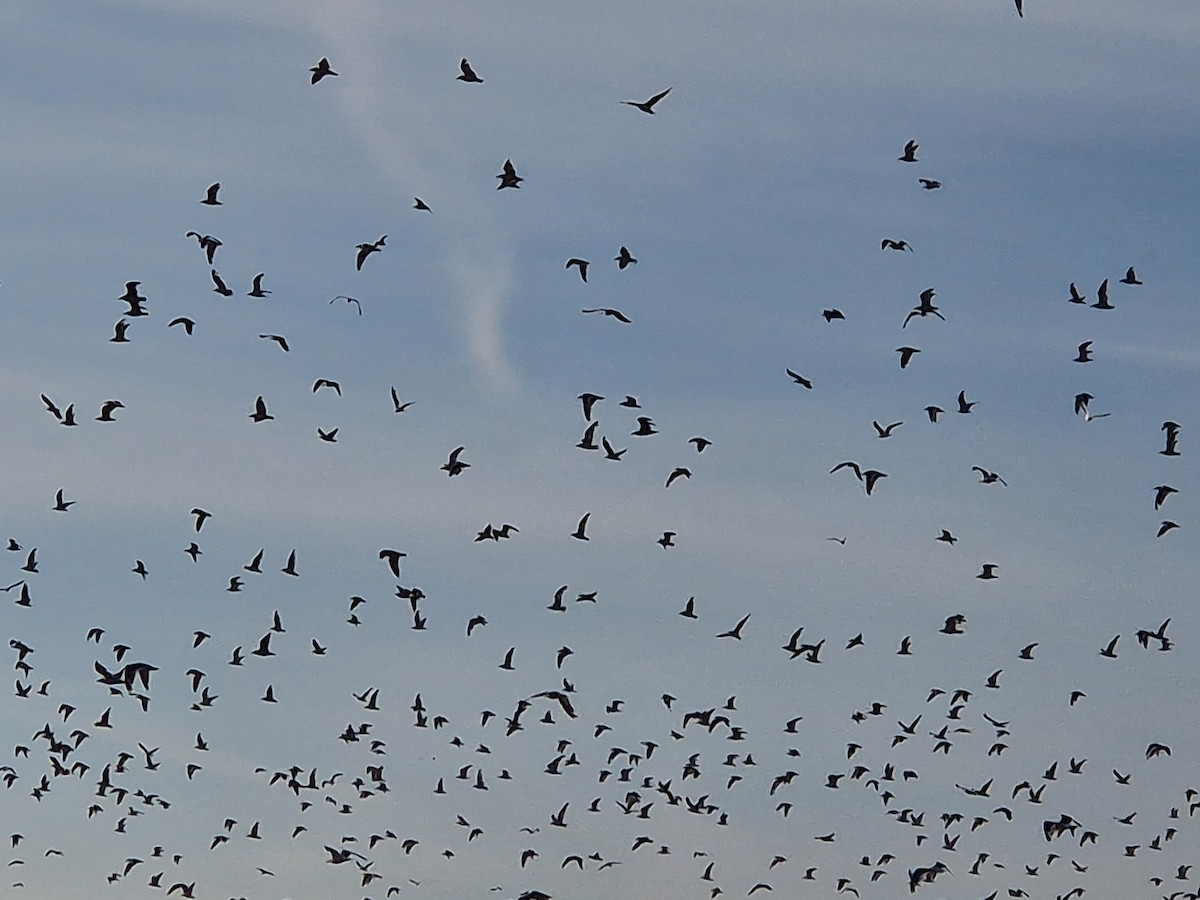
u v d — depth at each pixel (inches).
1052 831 3826.3
